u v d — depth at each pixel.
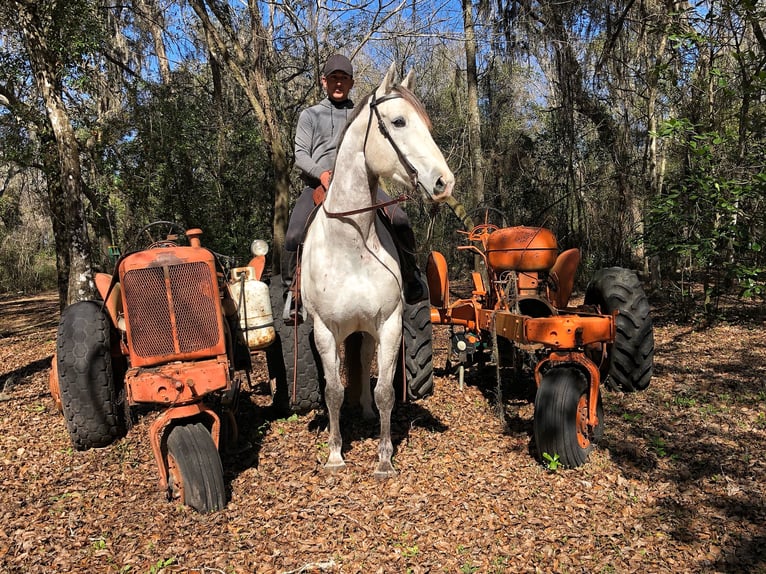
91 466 4.41
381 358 3.92
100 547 3.28
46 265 25.41
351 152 3.65
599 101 13.04
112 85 14.30
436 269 5.45
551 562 2.97
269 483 3.95
